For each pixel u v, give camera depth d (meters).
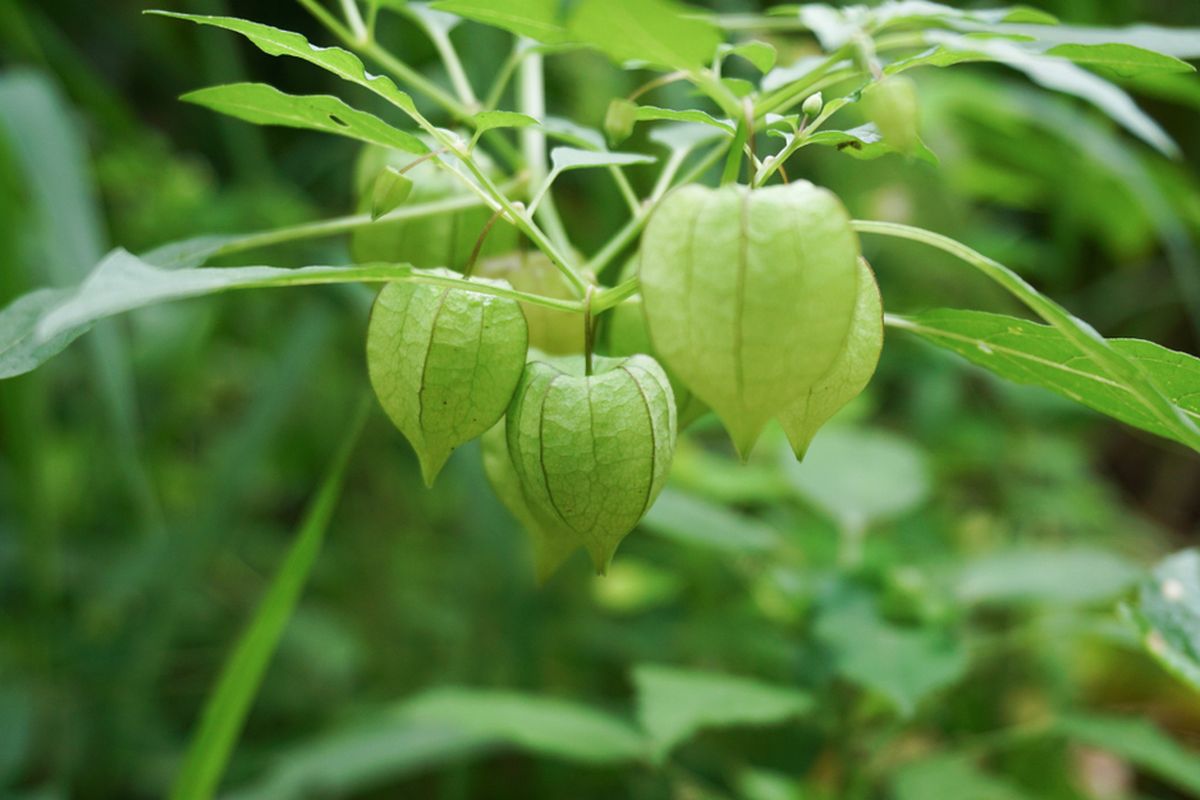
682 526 0.45
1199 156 1.02
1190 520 1.04
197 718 0.75
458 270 0.38
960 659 0.42
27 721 0.62
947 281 0.78
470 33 0.59
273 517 0.97
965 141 0.82
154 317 0.77
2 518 0.73
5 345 0.34
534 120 0.33
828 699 0.46
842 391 0.33
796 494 0.54
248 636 0.41
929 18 0.36
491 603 0.71
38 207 0.59
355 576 0.81
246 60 1.05
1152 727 0.44
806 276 0.31
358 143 0.83
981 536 0.64
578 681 0.72
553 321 0.36
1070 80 0.40
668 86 0.63
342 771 0.54
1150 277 1.00
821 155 0.78
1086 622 0.45
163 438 0.81
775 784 0.46
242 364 0.86
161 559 0.63
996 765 0.53
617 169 0.37
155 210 0.70
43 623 0.63
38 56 0.58
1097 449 1.07
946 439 0.73
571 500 0.33
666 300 0.31
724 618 0.60
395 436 0.84
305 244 0.60
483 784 0.70
